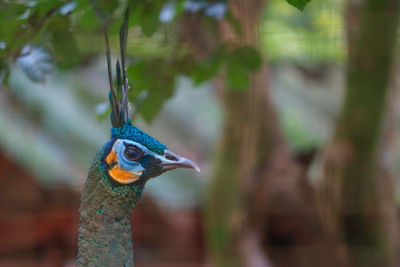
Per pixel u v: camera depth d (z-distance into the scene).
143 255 10.95
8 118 10.45
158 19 4.31
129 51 5.98
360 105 6.57
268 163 8.34
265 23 7.74
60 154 10.45
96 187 3.86
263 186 8.23
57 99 10.83
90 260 3.88
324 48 8.15
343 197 7.03
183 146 11.02
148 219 10.95
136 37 5.72
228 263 7.95
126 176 3.81
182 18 5.29
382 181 6.98
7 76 4.35
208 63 5.18
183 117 11.50
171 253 10.93
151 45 5.82
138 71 4.98
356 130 6.68
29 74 4.07
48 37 4.38
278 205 8.30
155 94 5.08
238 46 5.23
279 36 8.15
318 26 8.05
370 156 6.78
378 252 7.11
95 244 3.87
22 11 3.77
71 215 10.89
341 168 6.93
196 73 5.18
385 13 6.09
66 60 4.56
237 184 7.82
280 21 8.67
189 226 10.91
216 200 7.91
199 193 10.50
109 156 3.82
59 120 10.57
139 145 3.81
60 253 11.07
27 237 10.95
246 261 7.99
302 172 8.43
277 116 8.41
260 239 8.34
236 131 7.64
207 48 5.66
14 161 10.42
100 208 3.87
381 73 6.38
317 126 10.66
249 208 8.33
